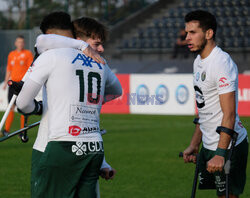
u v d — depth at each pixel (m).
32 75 9.62
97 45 10.88
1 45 65.38
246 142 12.33
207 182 12.93
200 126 12.59
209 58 11.66
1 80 65.06
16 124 37.44
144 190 18.53
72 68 9.66
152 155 26.17
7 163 23.69
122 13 77.50
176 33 72.94
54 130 9.49
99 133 10.04
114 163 23.95
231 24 71.44
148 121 42.78
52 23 10.35
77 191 9.71
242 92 45.41
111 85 10.70
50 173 9.49
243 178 12.38
